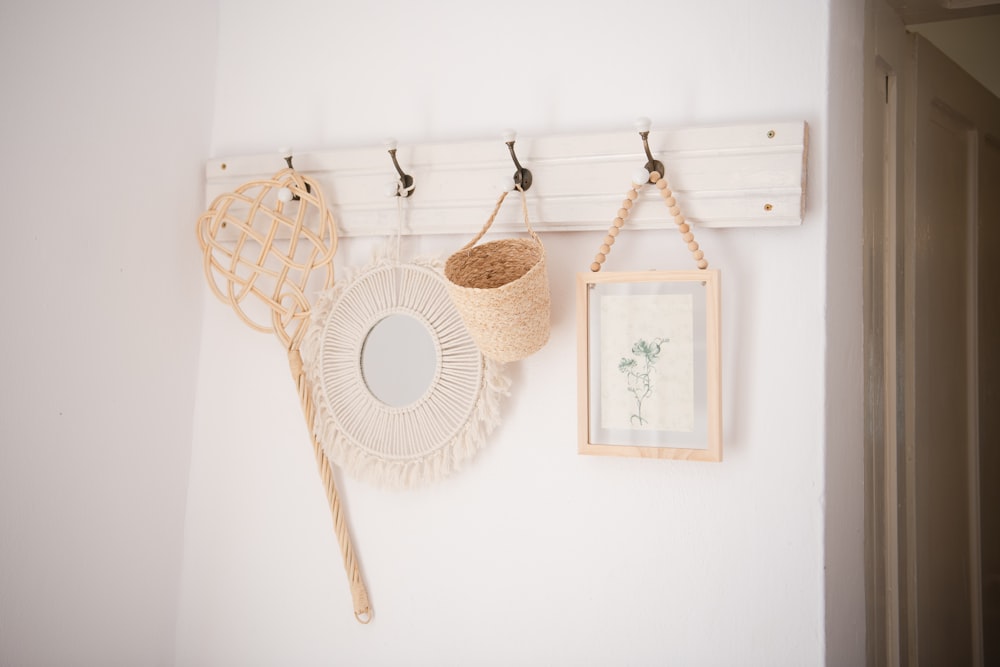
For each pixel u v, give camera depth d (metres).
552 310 1.27
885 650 1.35
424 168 1.31
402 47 1.38
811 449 1.14
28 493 1.18
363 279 1.33
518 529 1.27
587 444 1.20
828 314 1.15
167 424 1.41
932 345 1.49
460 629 1.30
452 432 1.27
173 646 1.44
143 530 1.37
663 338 1.18
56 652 1.23
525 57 1.31
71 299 1.24
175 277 1.42
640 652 1.21
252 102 1.47
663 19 1.24
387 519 1.34
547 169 1.25
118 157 1.31
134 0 1.34
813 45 1.17
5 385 1.15
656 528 1.21
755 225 1.16
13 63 1.16
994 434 1.72
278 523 1.41
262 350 1.43
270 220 1.41
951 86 1.56
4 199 1.15
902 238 1.41
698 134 1.17
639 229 1.22
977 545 1.63
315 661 1.38
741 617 1.17
